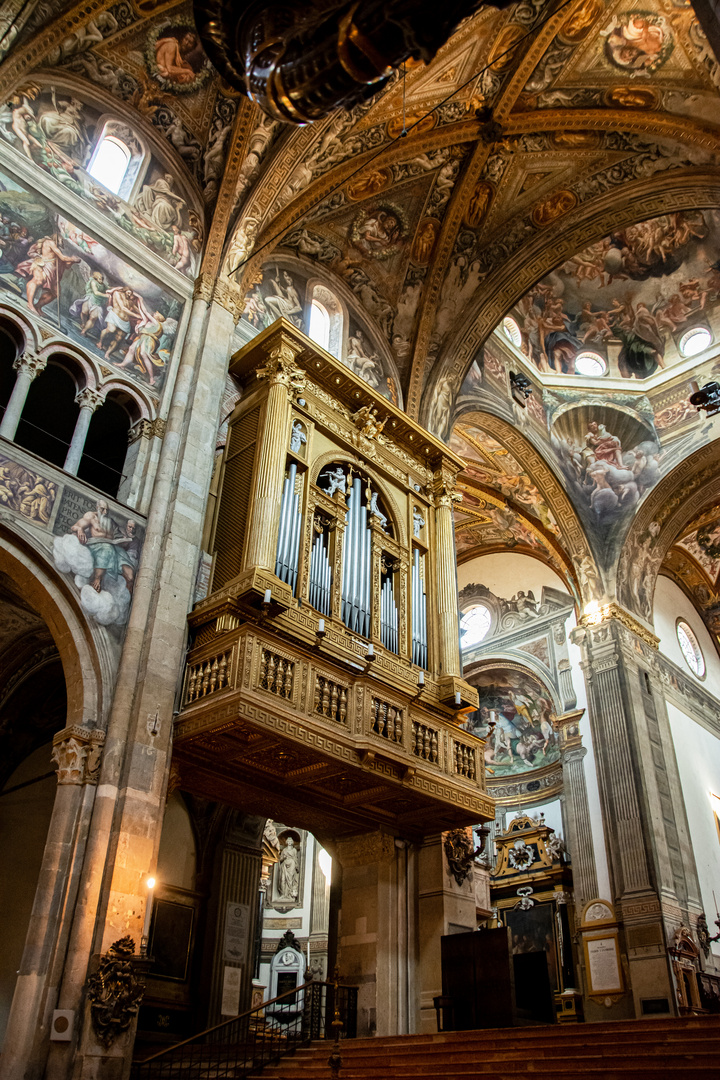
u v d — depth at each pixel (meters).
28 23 12.83
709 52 16.05
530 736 28.06
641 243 23.75
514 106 17.50
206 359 14.42
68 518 11.81
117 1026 9.45
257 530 12.66
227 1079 10.58
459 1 5.43
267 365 14.77
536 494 25.62
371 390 15.98
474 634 28.88
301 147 15.81
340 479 15.06
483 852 16.39
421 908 14.88
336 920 15.37
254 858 18.80
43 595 11.25
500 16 15.56
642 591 26.27
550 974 23.20
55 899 9.87
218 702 10.95
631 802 22.09
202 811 18.28
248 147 15.70
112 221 14.42
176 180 16.03
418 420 19.55
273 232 16.55
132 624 11.73
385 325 20.27
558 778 26.33
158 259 14.90
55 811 10.39
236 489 13.80
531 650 26.91
